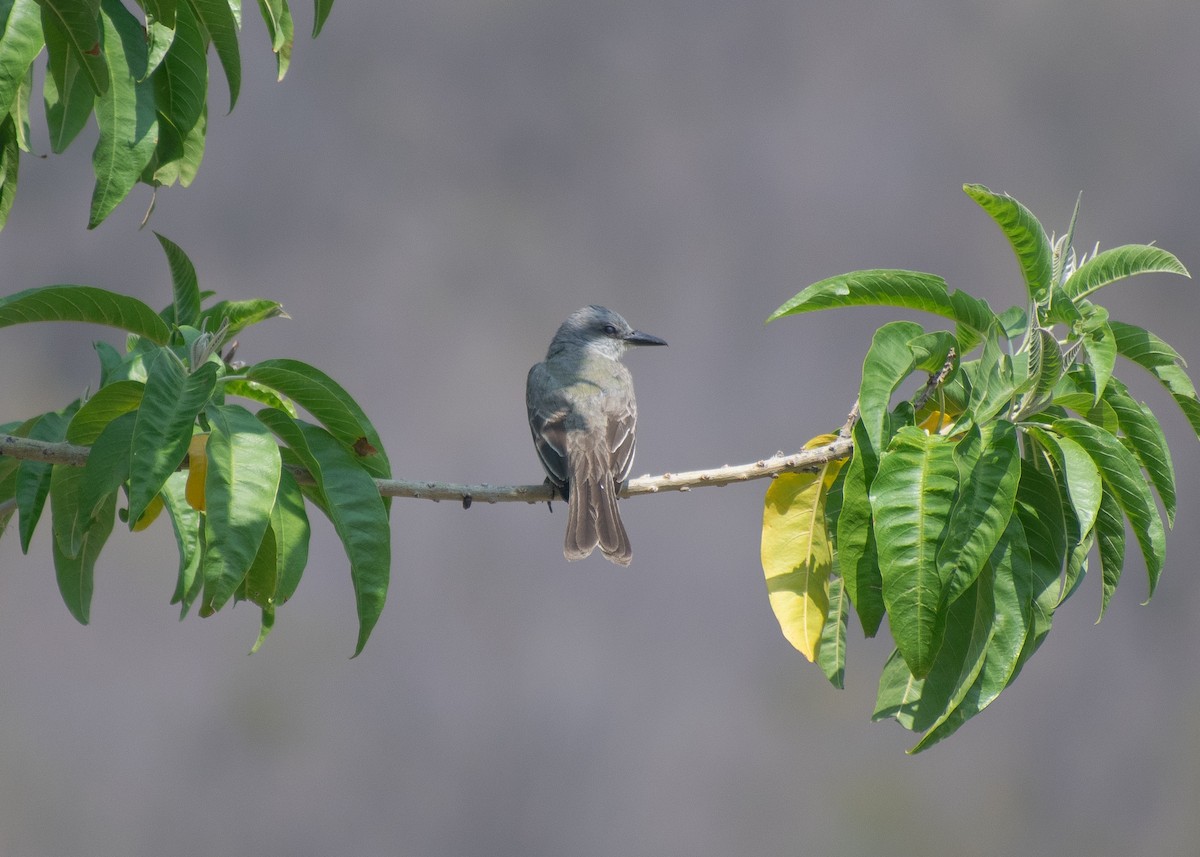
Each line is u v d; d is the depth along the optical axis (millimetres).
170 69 4227
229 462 3742
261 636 4051
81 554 4375
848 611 4566
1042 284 4059
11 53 3836
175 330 4402
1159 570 3893
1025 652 3885
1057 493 3947
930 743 3844
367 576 3980
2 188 4398
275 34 4168
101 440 3750
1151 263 4141
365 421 4227
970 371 4273
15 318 4074
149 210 4266
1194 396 4160
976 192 3959
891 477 3734
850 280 4055
